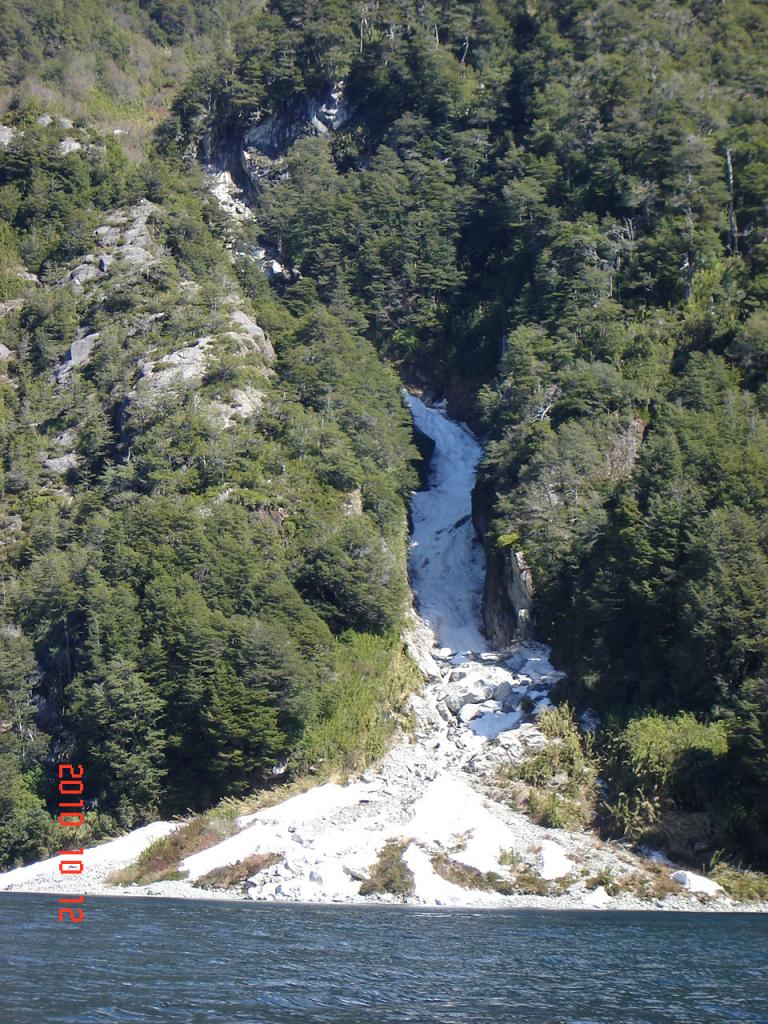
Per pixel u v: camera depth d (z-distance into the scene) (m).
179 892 50.72
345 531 74.25
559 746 62.25
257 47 147.75
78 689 63.69
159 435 82.75
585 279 94.69
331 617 72.19
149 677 63.66
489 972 33.19
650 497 68.69
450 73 137.12
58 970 32.66
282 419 85.50
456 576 87.62
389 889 48.50
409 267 115.31
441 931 39.59
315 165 132.88
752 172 101.56
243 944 36.72
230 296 106.19
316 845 53.22
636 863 52.31
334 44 146.12
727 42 133.12
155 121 157.62
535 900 47.91
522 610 76.62
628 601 65.94
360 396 92.06
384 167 129.00
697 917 44.28
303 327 102.19
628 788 57.28
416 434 103.19
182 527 71.44
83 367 98.69
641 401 83.88
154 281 106.62
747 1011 29.16
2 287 112.88
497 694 70.31
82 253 116.69
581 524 73.06
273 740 61.53
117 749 61.97
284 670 62.41
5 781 62.88
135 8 194.62
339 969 33.25
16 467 88.38
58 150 128.38
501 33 147.50
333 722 65.62
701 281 94.31
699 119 110.06
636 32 134.62
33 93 148.88
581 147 113.31
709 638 59.94
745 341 84.44
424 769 63.62
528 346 91.88
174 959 34.31
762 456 70.44
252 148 143.38
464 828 55.12
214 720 61.00
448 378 112.50
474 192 121.88
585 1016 28.66
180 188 128.62
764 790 52.34
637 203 102.00
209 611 65.38
